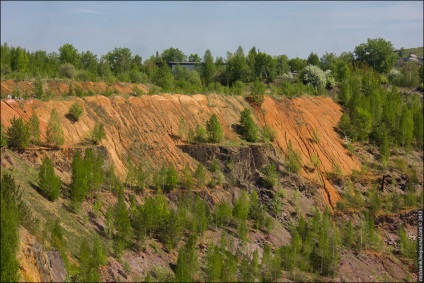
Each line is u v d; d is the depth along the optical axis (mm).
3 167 49312
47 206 47750
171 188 61500
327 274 58750
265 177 71438
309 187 75062
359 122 90875
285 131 83812
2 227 36625
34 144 56625
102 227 50719
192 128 73688
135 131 68312
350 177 80500
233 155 70188
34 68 88562
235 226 60906
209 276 49156
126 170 62625
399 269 64812
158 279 47219
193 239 52906
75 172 51406
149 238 52812
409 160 89312
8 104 60875
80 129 63500
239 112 81812
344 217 73062
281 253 57594
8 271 35438
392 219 74562
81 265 42531
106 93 72438
